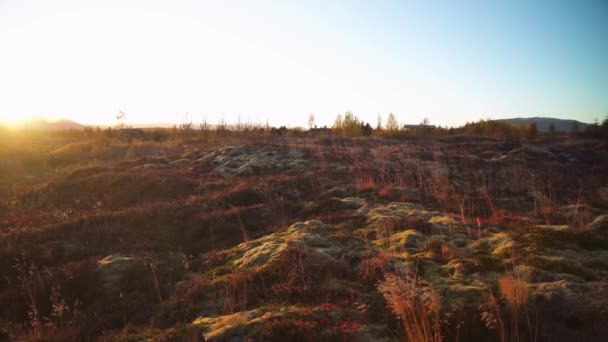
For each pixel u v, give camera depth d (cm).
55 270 783
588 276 579
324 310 532
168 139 3278
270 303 579
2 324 600
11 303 675
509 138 3647
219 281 666
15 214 1254
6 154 2209
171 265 811
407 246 765
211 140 3075
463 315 500
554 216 980
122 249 902
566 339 459
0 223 1122
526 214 1049
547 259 630
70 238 958
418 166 1745
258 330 488
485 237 796
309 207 1161
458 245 762
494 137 3709
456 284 586
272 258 716
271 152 2119
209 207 1205
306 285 614
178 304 617
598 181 1585
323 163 1877
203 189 1462
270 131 3984
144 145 2736
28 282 729
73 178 1655
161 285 705
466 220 930
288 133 4034
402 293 480
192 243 980
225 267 740
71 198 1426
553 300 518
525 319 491
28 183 1706
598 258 641
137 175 1591
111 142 2939
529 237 748
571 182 1572
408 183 1490
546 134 4391
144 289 700
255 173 1738
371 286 614
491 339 471
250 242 848
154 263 802
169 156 2178
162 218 1106
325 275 648
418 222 893
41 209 1321
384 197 1245
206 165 1939
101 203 1323
